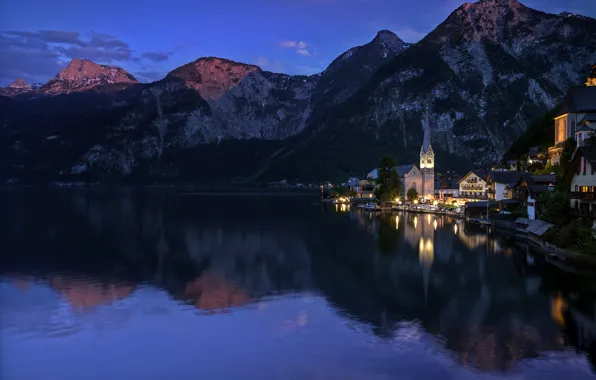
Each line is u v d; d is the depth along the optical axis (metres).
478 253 88.12
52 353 43.88
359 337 46.47
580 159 86.56
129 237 113.75
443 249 93.12
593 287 62.44
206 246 100.31
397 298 59.38
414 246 97.56
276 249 96.06
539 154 166.75
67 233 121.06
